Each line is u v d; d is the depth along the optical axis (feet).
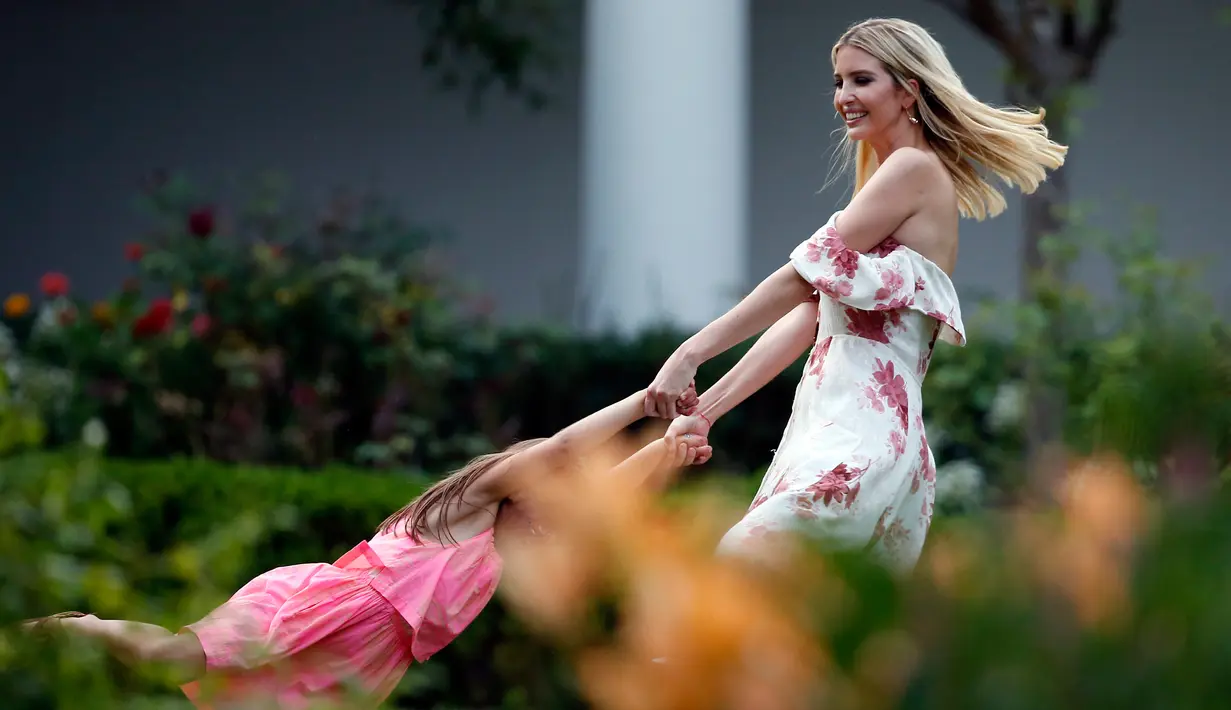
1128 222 65.98
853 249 16.84
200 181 79.00
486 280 77.36
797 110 76.79
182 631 15.38
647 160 49.93
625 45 50.06
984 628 3.75
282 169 78.95
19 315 48.14
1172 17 75.66
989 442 40.75
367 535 29.19
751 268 76.59
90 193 79.82
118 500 11.37
